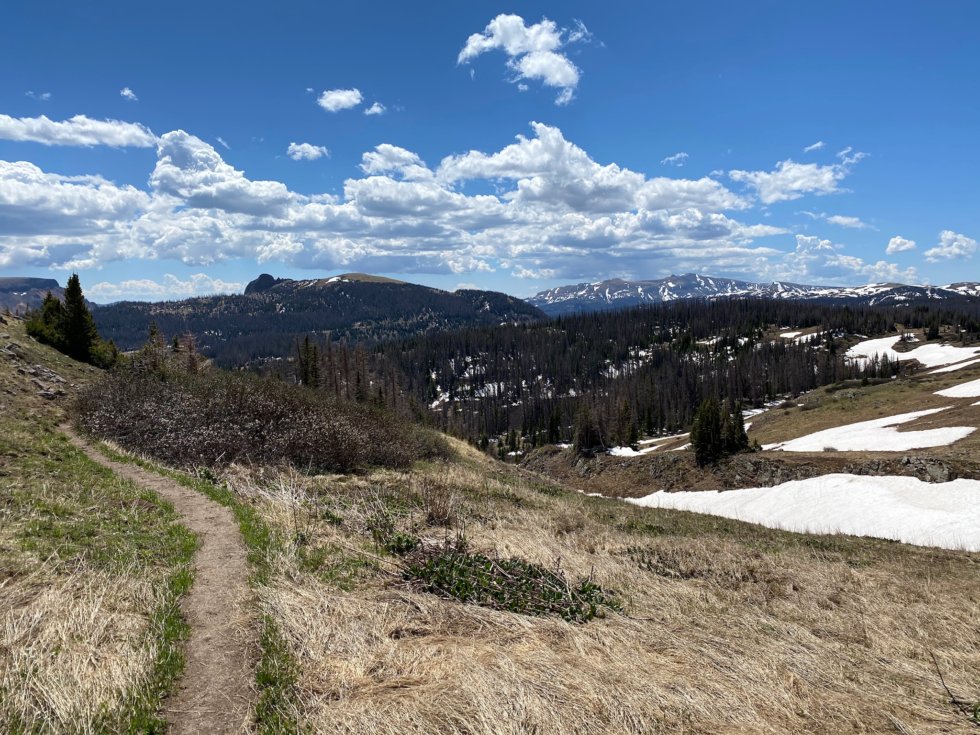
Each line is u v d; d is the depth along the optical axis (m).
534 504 16.91
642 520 16.92
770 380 107.56
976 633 7.50
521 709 4.43
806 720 4.81
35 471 10.91
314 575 7.51
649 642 6.23
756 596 8.61
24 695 4.25
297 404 21.53
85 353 28.50
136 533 8.67
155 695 4.54
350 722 4.21
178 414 17.61
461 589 7.34
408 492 14.04
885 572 11.52
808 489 33.69
